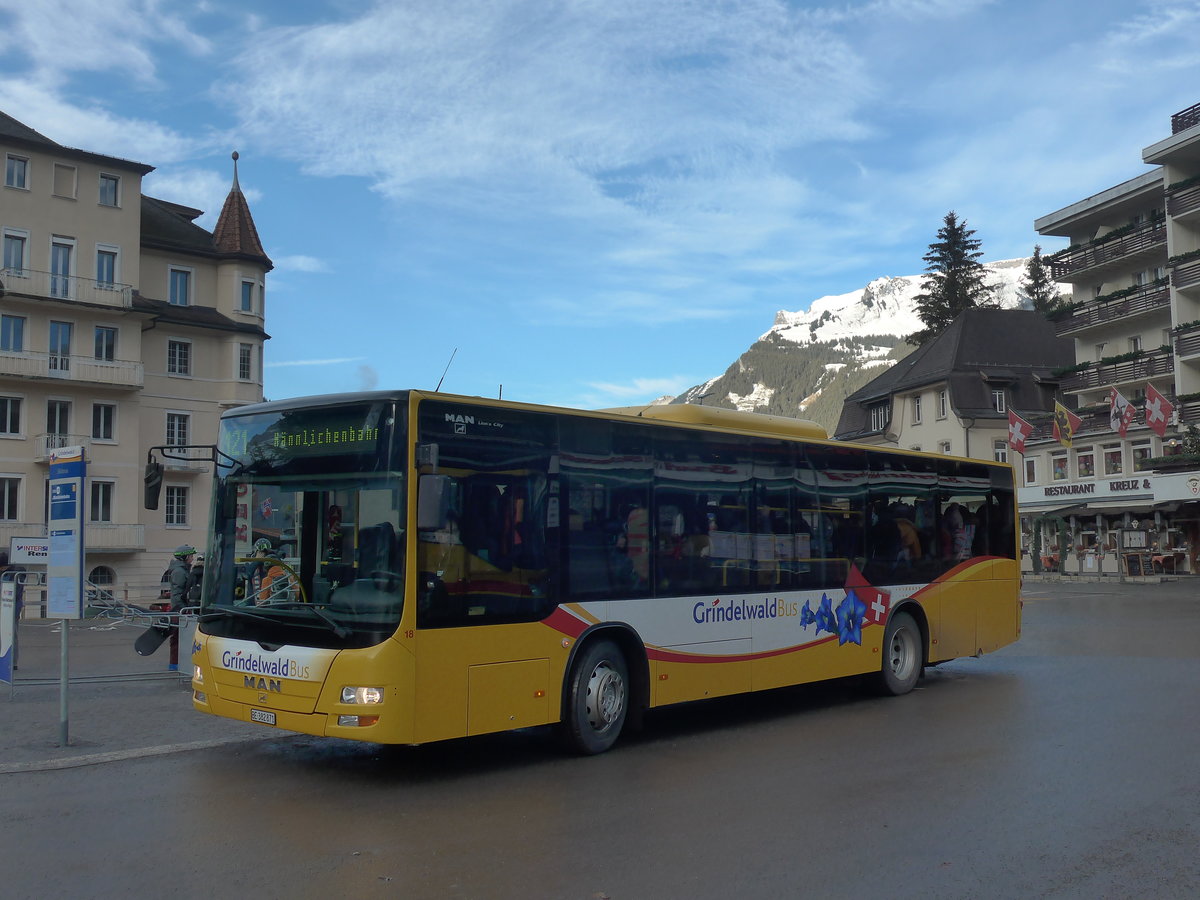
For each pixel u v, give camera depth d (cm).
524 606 877
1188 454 4509
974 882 579
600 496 954
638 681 980
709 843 654
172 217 5391
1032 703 1212
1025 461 6047
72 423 4712
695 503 1051
